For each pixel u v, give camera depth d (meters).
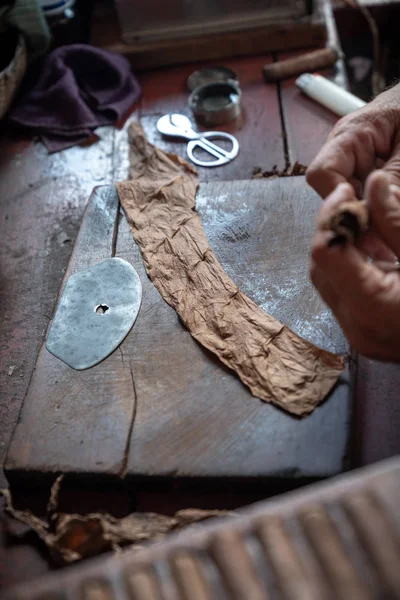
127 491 0.88
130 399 0.92
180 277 1.06
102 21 1.76
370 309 0.75
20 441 0.90
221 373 0.93
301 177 1.19
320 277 0.82
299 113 1.48
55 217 1.33
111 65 1.58
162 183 1.22
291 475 0.83
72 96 1.51
